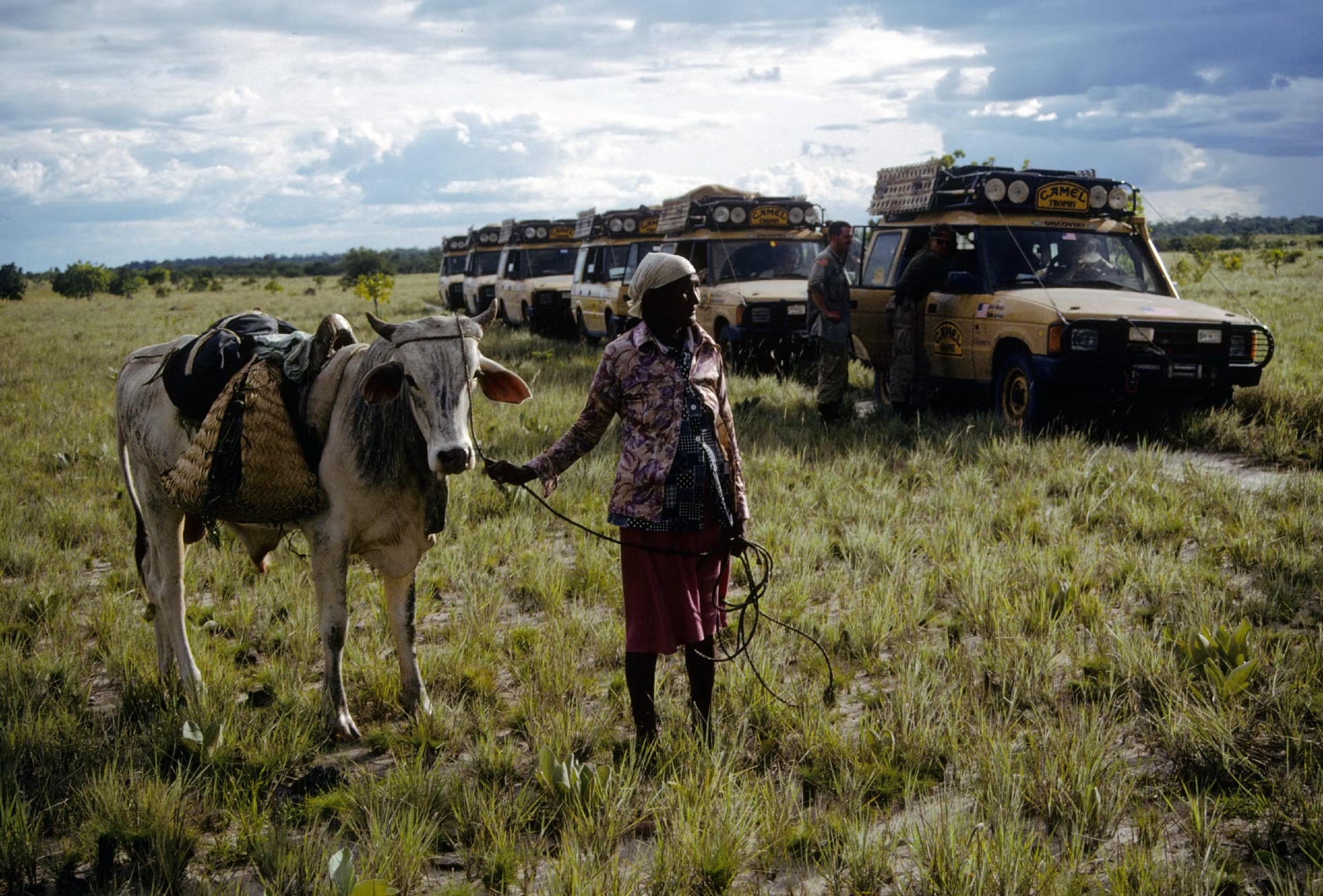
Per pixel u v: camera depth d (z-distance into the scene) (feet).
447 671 16.55
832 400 35.19
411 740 14.30
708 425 12.82
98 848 11.59
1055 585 18.21
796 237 51.47
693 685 13.71
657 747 13.44
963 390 36.24
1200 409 32.73
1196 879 10.21
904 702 14.11
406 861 11.07
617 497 12.90
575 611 19.07
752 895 10.64
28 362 64.49
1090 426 31.99
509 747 13.99
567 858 10.84
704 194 63.21
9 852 11.32
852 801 12.12
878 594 18.60
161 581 16.01
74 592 21.35
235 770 13.37
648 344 12.78
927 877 10.46
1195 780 12.30
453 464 12.41
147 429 15.92
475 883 11.09
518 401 13.83
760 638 17.02
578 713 14.57
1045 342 30.89
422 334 12.81
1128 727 13.76
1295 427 31.24
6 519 26.09
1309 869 10.49
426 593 20.34
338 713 14.71
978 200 35.14
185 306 152.35
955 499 24.68
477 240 92.22
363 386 12.57
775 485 26.71
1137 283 35.40
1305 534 20.51
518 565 21.99
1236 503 23.06
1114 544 21.04
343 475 13.94
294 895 10.87
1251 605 17.35
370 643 17.71
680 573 12.97
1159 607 17.84
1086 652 16.06
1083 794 11.66
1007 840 10.66
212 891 10.75
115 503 28.32
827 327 34.68
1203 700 13.70
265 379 14.02
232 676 16.57
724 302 47.65
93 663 17.88
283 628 18.63
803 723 13.89
